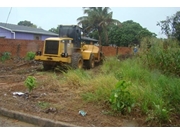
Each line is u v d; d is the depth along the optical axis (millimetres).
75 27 10273
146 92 4324
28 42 14750
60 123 3506
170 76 6484
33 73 8430
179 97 4281
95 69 10180
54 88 5621
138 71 6477
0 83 6352
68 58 8805
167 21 11961
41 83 6082
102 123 3547
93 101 4488
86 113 3934
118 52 19453
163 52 7711
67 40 9445
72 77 6043
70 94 5082
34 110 4059
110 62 9430
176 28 11555
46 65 9414
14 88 5668
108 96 4473
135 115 3832
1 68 9578
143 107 3873
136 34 30547
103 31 30766
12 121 3814
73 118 3723
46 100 4668
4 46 13086
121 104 3902
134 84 5008
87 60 10805
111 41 32219
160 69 7367
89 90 5094
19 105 4312
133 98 4074
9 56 12781
